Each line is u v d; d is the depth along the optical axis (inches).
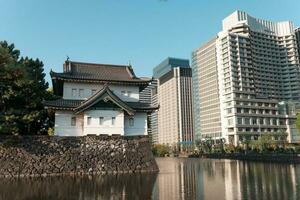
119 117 1621.6
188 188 989.2
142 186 1035.3
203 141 6491.1
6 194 878.4
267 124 6358.3
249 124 6195.9
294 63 7150.6
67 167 1465.3
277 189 929.5
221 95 6560.0
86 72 1795.0
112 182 1149.7
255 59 6845.5
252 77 6569.9
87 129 1569.9
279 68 7160.4
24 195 859.4
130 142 1593.3
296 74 7091.5
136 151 1593.3
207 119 7022.6
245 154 3506.4
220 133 6510.8
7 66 1423.5
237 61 6466.5
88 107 1567.4
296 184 1036.5
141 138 1620.3
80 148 1510.8
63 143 1497.3
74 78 1662.2
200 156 5206.7
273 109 6520.7
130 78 1811.0
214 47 6934.1
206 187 1011.3
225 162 2869.1
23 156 1427.2
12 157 1413.6
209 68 7076.8
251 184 1070.4
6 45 1770.4
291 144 5024.6
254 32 6993.1
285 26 7416.3
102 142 1549.0
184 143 7126.0
